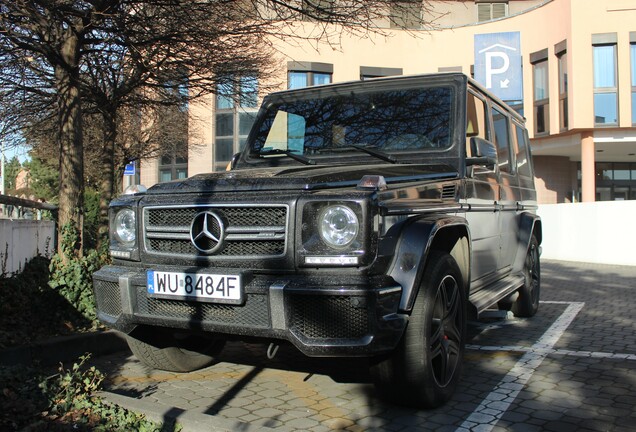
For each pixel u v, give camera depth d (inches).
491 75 714.8
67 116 247.8
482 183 199.0
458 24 1051.3
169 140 708.7
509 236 244.7
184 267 139.7
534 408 152.2
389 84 196.9
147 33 252.1
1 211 340.5
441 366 149.8
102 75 335.9
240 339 141.9
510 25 933.8
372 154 181.9
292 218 128.0
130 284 147.6
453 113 183.0
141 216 150.4
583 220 624.4
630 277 465.4
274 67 403.2
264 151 201.3
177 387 171.3
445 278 148.9
